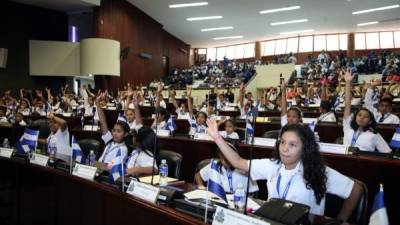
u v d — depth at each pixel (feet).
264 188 10.91
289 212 5.16
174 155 11.36
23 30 50.93
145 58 64.03
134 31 60.13
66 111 33.40
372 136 13.28
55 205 9.39
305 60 84.84
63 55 51.80
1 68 48.60
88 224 8.19
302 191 6.56
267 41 90.17
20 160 11.06
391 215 10.65
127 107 24.40
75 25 61.26
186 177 16.88
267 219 5.13
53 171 9.43
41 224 10.01
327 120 21.62
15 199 11.13
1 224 11.55
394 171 10.64
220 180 7.02
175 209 6.33
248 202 7.07
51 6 52.01
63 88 48.21
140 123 20.27
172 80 65.51
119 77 55.47
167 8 60.75
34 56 51.19
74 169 9.08
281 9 60.44
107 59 48.55
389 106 19.99
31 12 51.72
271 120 23.39
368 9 59.67
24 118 28.14
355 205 6.74
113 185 7.84
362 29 77.10
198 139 16.79
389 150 13.30
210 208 6.01
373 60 60.39
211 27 75.31
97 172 8.79
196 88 50.06
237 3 57.06
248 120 18.99
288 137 6.62
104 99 34.94
